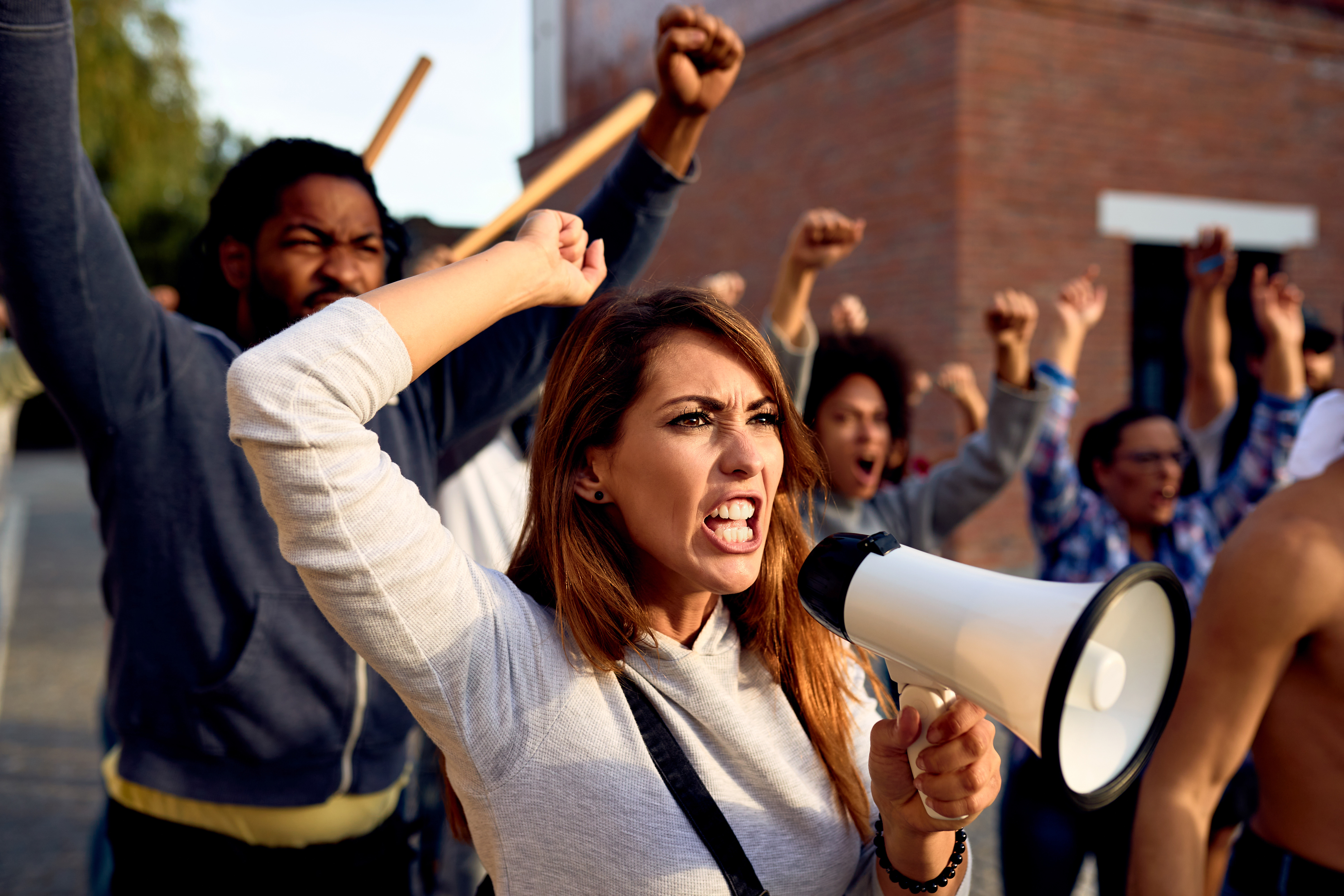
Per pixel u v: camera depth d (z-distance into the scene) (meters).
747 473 1.07
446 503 2.70
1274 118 7.69
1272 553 1.32
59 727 4.41
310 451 0.92
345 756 1.53
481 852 1.10
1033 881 2.26
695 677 1.10
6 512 11.07
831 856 1.13
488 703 1.04
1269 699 1.35
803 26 7.83
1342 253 7.96
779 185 8.20
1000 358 2.64
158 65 11.57
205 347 1.52
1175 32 7.27
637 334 1.11
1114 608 0.82
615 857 1.03
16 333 1.34
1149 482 2.54
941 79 6.73
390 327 0.97
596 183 10.20
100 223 1.33
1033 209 6.83
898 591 0.91
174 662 1.45
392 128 1.89
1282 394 2.61
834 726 1.20
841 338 2.55
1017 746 2.37
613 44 10.84
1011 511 6.82
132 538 1.45
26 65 1.16
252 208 1.62
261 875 1.49
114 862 1.53
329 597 0.97
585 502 1.16
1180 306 7.59
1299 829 1.37
